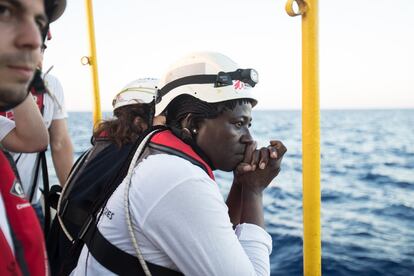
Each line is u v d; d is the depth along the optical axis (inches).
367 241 315.6
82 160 73.0
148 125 67.0
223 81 48.3
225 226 44.6
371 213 443.2
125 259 46.9
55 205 77.7
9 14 26.3
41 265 32.5
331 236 335.9
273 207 458.0
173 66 51.8
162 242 43.6
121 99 77.0
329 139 1716.3
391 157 1111.0
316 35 49.6
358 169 880.9
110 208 48.9
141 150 49.1
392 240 318.0
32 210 33.5
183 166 44.5
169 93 51.2
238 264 44.0
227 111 49.1
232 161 50.6
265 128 2214.6
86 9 100.8
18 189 32.9
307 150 50.9
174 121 51.6
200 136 49.6
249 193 57.4
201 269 43.0
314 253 52.1
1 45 25.8
